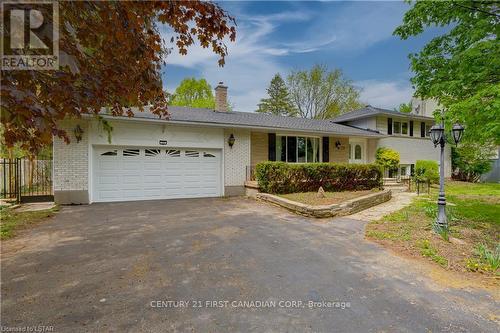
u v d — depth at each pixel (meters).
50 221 6.99
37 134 2.23
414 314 2.88
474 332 2.58
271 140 14.05
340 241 5.52
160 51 3.29
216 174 12.19
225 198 11.52
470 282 3.67
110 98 3.01
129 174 10.62
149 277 3.69
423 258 4.54
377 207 9.55
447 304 3.09
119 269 3.95
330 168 11.76
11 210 8.18
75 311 2.84
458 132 6.12
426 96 7.61
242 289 3.39
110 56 2.78
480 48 6.02
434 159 19.89
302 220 7.45
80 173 9.72
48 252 4.66
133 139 10.53
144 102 3.51
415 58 7.65
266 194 10.42
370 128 17.94
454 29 7.04
